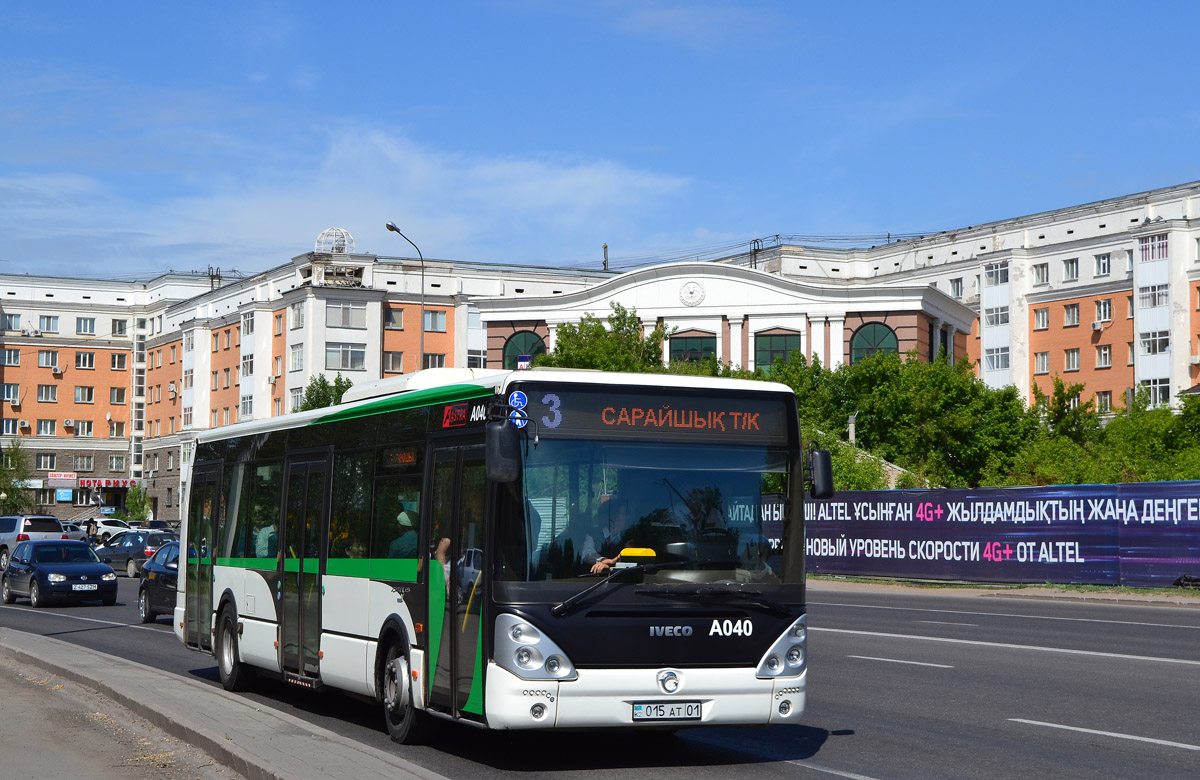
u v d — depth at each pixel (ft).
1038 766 32.63
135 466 393.29
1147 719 39.93
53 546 111.65
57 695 44.96
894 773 32.09
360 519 40.14
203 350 323.57
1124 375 277.23
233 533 51.03
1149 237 268.62
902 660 56.44
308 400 241.55
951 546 111.45
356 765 28.96
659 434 33.22
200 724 35.17
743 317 248.32
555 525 31.94
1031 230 313.94
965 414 198.80
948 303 253.24
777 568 33.24
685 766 33.45
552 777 31.96
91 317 395.55
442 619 34.32
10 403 383.86
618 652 31.42
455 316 291.38
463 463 34.19
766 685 32.37
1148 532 95.35
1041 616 80.53
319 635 42.16
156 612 86.63
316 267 283.38
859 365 213.46
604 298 256.52
